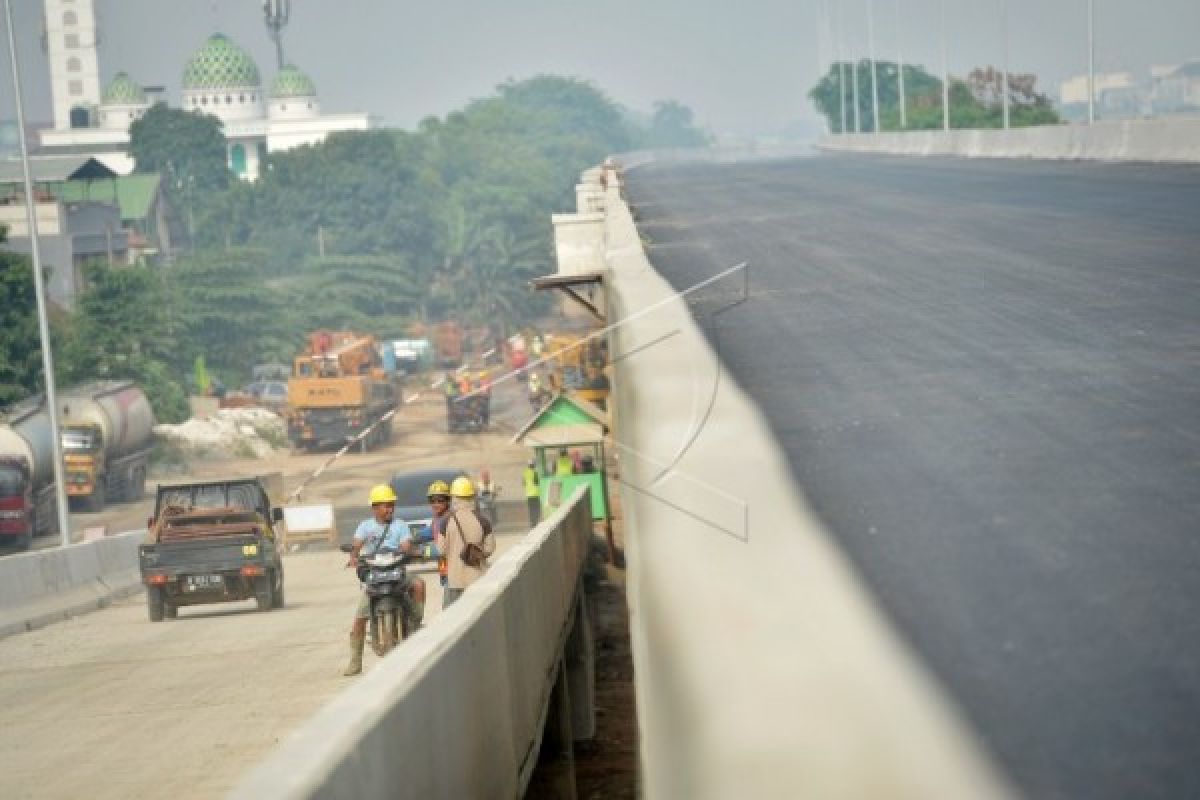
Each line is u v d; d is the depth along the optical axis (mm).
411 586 29375
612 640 36781
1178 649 8789
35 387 122500
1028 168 82438
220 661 34531
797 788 6762
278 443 146000
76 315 151250
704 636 8594
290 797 6430
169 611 49531
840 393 17672
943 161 108062
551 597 22750
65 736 25391
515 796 14398
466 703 11602
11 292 122812
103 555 61469
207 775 20797
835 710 7551
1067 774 7191
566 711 23531
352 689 9070
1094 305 24125
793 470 13680
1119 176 65375
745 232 46344
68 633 46594
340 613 45344
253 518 50281
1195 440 14195
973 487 12859
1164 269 28688
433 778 9781
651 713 8367
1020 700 8109
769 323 24547
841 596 9250
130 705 28406
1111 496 12391
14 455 94750
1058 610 9570
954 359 19734
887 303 26266
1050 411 15969
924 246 37531
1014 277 29078
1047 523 11625
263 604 48500
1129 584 10047
